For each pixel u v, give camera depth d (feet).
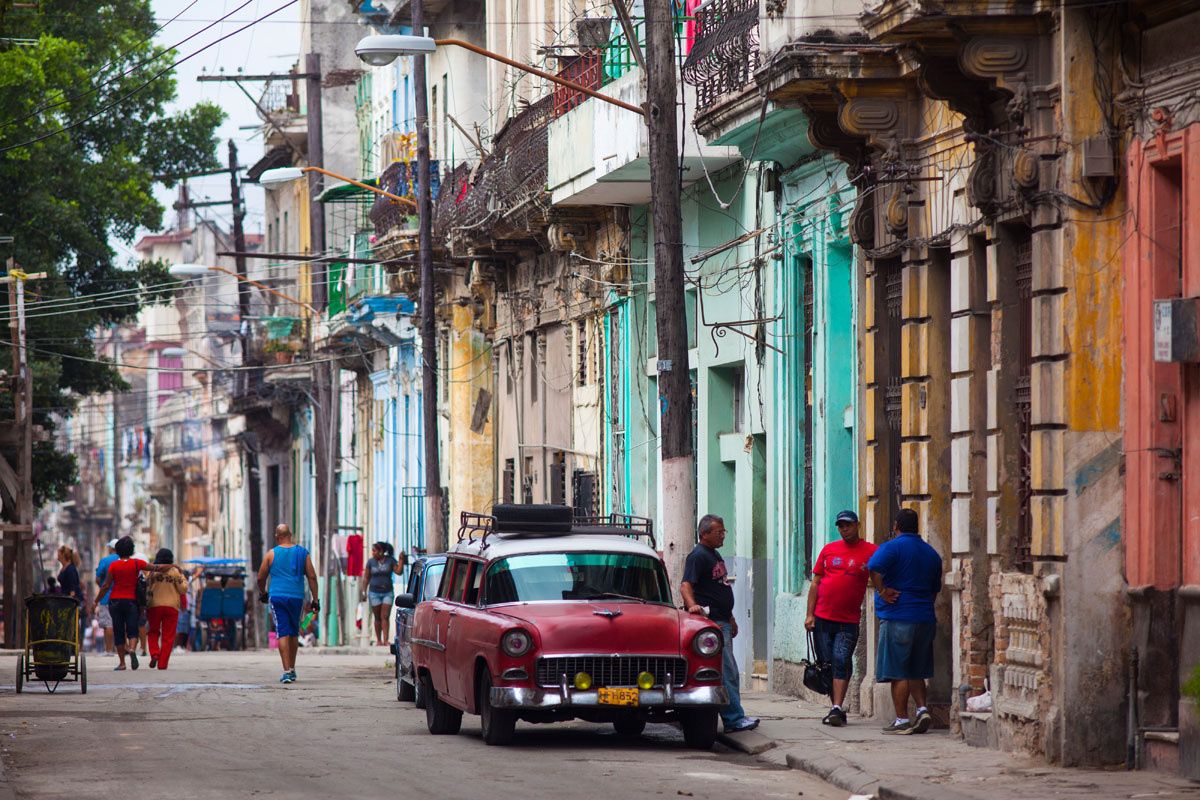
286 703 122.62
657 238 106.73
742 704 117.91
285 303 354.33
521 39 207.00
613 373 172.35
